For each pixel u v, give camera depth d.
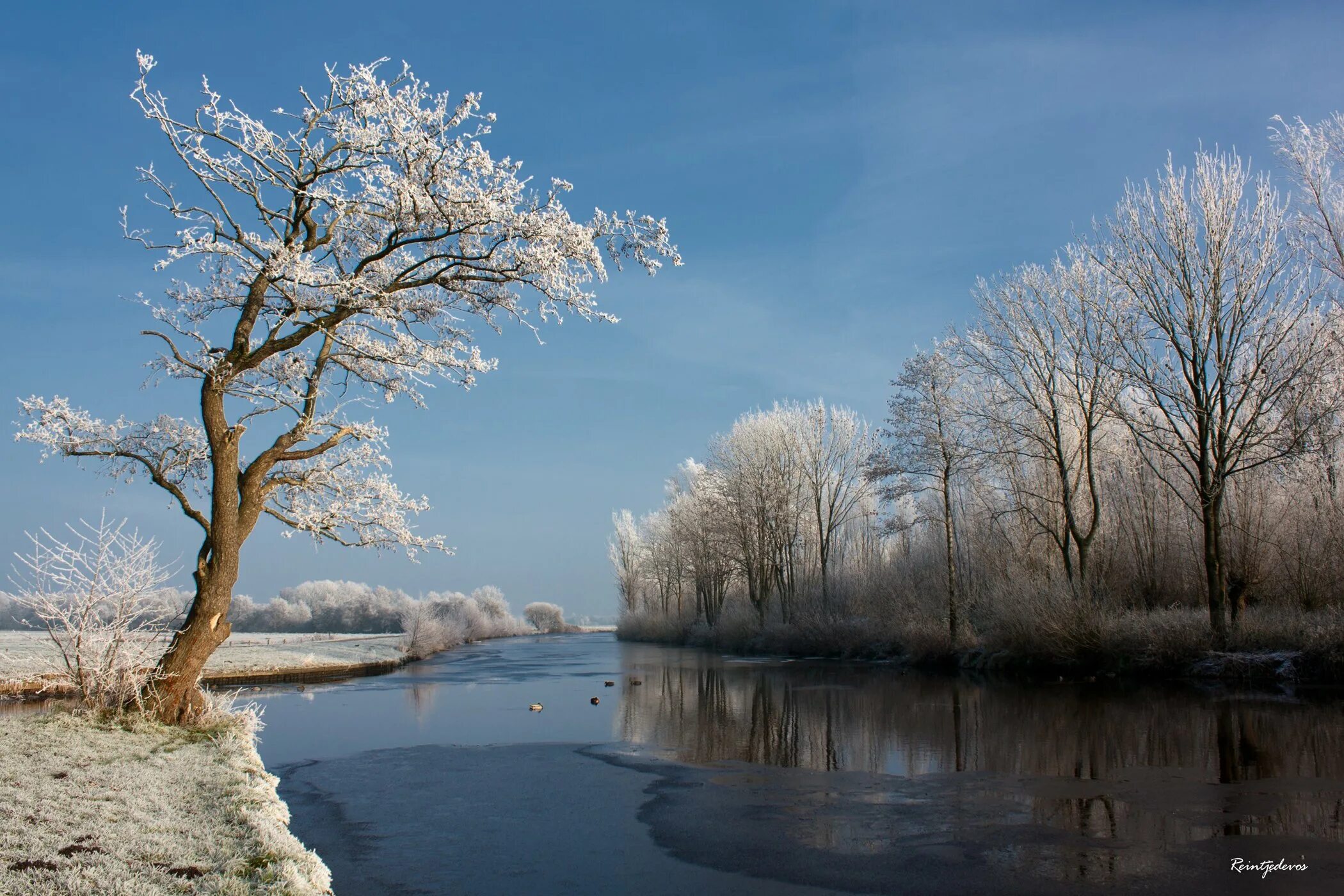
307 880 6.89
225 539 13.66
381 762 15.08
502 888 8.30
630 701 24.67
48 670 23.00
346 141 13.68
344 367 16.09
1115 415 28.52
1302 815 10.18
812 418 53.59
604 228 14.65
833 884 8.25
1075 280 30.45
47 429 13.30
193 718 13.06
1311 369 24.47
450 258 14.58
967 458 34.94
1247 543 27.50
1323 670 21.80
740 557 57.38
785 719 20.22
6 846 6.82
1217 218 24.95
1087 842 9.34
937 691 25.33
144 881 6.36
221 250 13.29
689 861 9.08
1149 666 25.25
